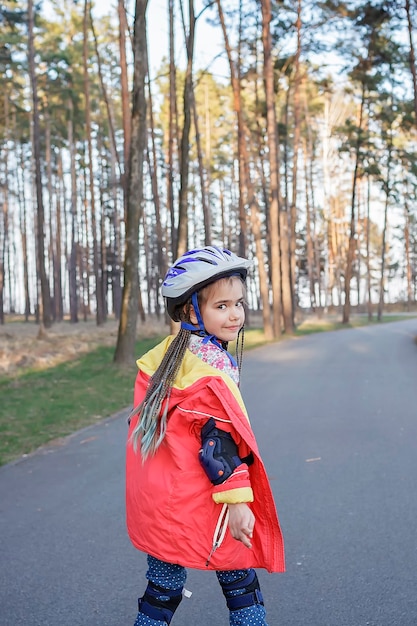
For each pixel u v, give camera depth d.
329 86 37.34
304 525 4.98
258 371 16.67
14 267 67.81
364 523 4.99
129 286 16.33
